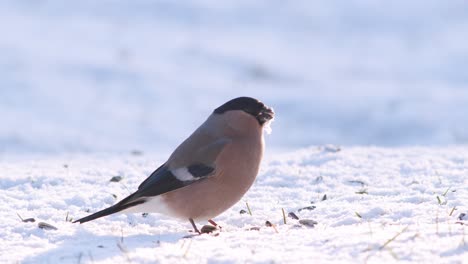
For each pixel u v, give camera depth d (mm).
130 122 19828
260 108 6738
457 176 8492
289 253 5383
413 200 7371
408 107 20969
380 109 21094
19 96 21312
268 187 8477
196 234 6391
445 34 32688
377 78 26203
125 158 11570
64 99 21453
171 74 25266
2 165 10656
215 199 6609
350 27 34219
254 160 6734
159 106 21766
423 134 18641
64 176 9109
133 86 23516
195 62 27328
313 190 8328
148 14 34062
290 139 19141
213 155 6570
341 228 6168
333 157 9852
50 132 18078
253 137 6727
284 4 36906
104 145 17312
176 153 6684
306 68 27594
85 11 33844
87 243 6137
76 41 28594
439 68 27500
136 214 7242
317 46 31328
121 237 6305
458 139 17516
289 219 6980
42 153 15789
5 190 8391
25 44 27328
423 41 31938
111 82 23703
